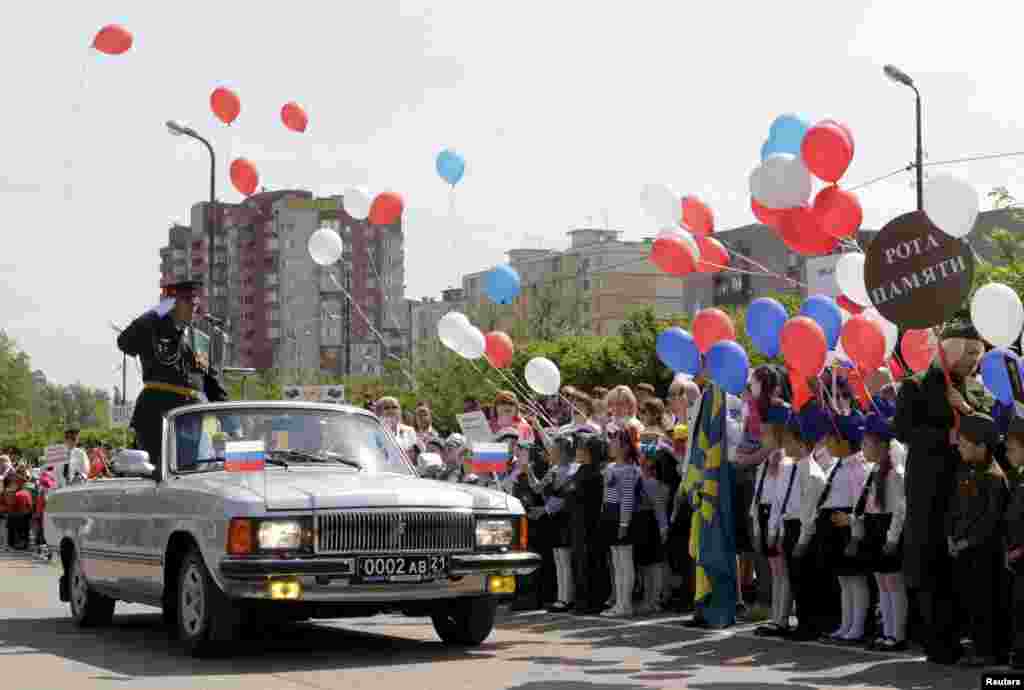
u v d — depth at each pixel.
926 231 11.48
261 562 10.36
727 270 15.04
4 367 138.88
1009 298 11.45
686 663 11.03
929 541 10.88
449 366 47.75
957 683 9.91
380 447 12.61
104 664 10.66
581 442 15.64
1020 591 10.03
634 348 40.22
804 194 12.44
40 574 23.78
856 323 12.23
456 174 18.42
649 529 15.08
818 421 12.60
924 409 11.05
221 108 19.06
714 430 13.79
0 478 36.38
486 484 17.11
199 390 14.27
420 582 10.81
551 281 62.62
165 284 14.17
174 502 11.44
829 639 12.55
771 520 12.80
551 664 10.85
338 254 19.50
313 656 11.14
